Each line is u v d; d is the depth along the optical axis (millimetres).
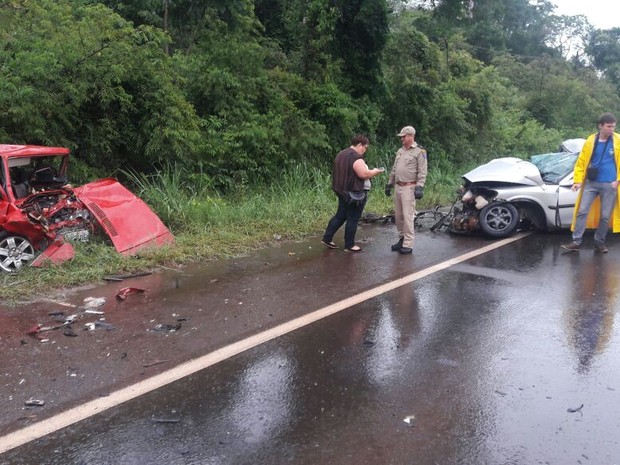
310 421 3469
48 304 5527
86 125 9133
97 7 9766
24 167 7449
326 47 14422
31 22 9242
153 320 5145
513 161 9469
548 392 3854
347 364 4273
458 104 17484
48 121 8516
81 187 7426
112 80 9023
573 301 5789
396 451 3164
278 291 6055
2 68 8172
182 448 3172
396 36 16391
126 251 7062
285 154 11883
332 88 13445
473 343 4691
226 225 8906
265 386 3912
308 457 3104
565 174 9195
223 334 4840
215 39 12141
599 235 7957
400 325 5094
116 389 3852
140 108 9703
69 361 4281
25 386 3879
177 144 9648
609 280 6551
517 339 4781
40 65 8086
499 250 8109
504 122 22859
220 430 3359
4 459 3061
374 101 15383
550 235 9172
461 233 9203
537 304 5699
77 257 6668
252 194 10875
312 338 4770
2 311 5316
